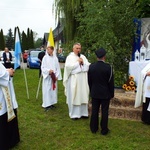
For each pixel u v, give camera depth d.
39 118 5.91
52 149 4.30
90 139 4.68
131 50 8.23
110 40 7.61
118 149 4.23
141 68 6.57
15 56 7.46
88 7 7.95
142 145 4.42
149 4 8.84
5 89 3.94
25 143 4.55
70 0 10.23
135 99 5.63
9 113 3.97
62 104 7.25
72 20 10.57
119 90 6.78
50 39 7.62
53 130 5.16
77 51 5.76
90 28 7.85
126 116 5.79
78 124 5.50
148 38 8.27
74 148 4.32
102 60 4.75
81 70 5.64
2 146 3.94
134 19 7.98
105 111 4.79
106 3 7.75
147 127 5.28
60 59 19.22
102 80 4.65
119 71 7.64
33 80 11.74
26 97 8.12
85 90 5.75
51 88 6.67
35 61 18.80
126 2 7.78
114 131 5.04
